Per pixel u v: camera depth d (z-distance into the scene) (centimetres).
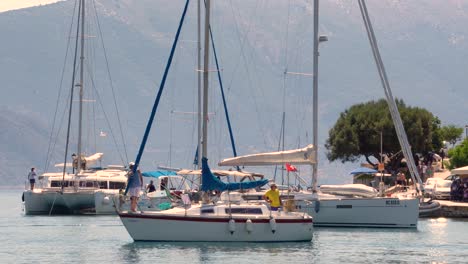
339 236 15588
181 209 14200
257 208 14250
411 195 18525
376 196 17275
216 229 14062
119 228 18188
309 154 16375
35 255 13612
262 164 16262
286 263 12612
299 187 17725
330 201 16538
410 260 13088
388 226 16575
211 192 15650
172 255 13125
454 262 12938
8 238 16100
